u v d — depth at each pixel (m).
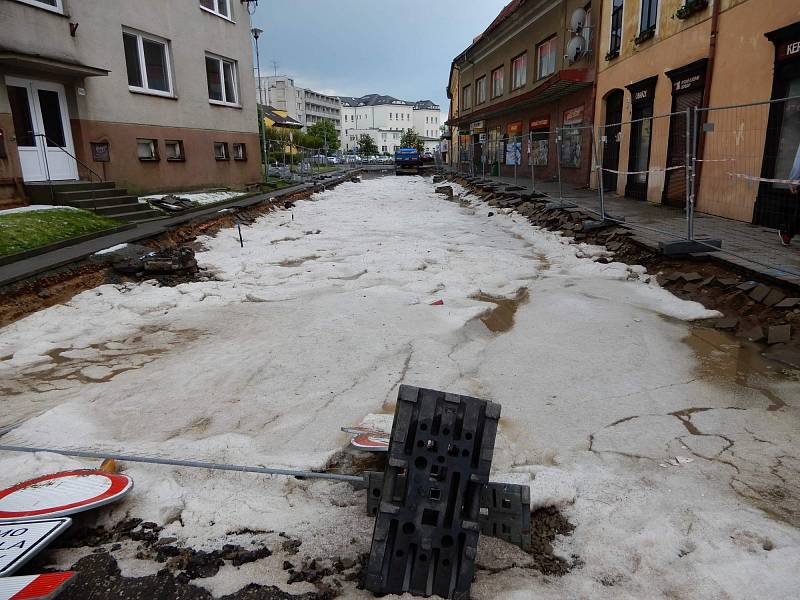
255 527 2.81
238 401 4.35
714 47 10.73
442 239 11.59
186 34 16.08
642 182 14.34
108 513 2.91
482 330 5.98
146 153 15.05
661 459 3.43
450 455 2.27
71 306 6.96
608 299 6.86
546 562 2.58
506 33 26.56
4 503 2.78
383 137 149.12
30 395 4.55
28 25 11.16
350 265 8.95
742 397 4.23
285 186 22.97
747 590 2.34
